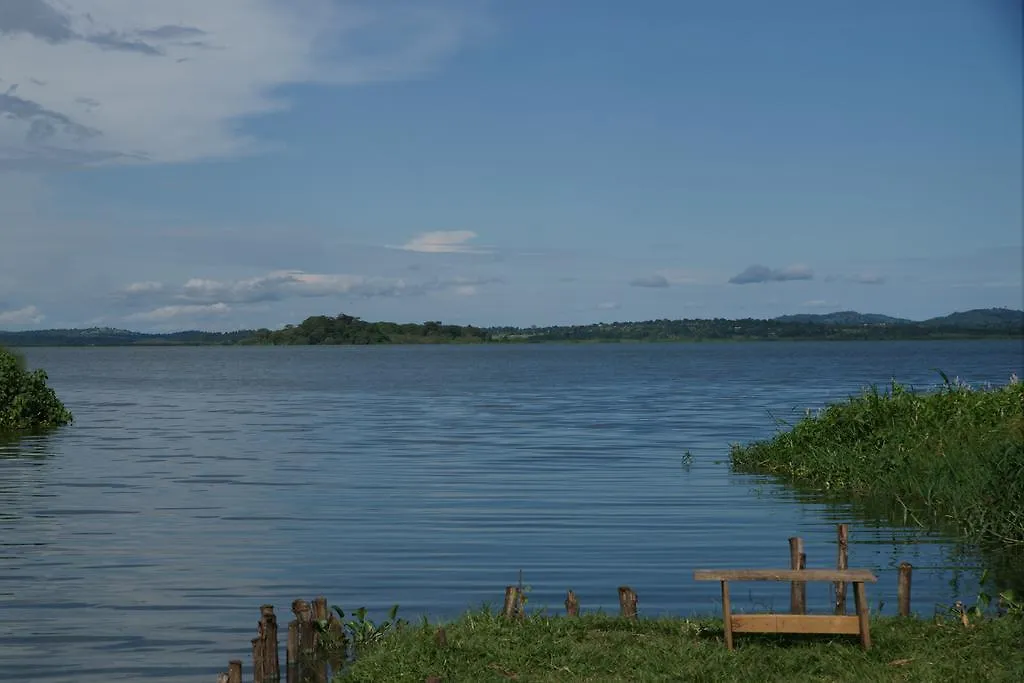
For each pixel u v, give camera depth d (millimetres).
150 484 26953
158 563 17922
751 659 11273
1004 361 134250
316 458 32594
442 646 11898
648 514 22453
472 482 27266
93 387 83188
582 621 12773
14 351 44750
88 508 23234
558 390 73312
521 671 11219
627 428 42812
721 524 21344
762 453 30203
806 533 20406
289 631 12914
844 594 13227
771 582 16734
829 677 10828
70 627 14367
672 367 123500
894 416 27984
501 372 112875
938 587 16281
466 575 17141
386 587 16406
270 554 18578
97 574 17156
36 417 43969
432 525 21234
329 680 12203
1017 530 19234
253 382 91688
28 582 16656
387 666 11477
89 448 35375
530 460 32000
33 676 12523
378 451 34625
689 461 31406
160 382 93375
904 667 11031
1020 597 15367
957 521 21016
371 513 22625
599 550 18906
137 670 12758
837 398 60844
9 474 28750
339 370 124750
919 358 153750
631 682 10766
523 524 21344
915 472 24406
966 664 11047
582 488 26188
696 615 14344
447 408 55844
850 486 25516
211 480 27688
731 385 77000
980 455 22750
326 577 17000
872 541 19688
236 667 11234
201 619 14773
